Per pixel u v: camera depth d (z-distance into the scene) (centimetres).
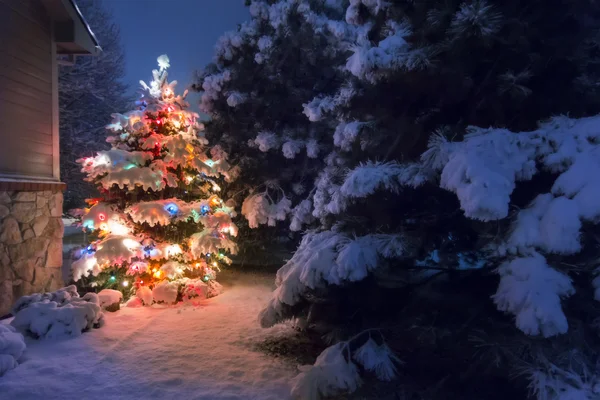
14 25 560
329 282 357
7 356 382
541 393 288
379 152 437
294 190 896
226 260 746
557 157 300
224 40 934
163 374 387
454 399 347
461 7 336
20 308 487
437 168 333
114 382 370
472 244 397
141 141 645
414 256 391
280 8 870
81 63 1725
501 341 325
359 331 392
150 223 588
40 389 349
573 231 272
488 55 350
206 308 593
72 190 1686
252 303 624
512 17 342
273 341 469
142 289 600
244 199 918
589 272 306
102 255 555
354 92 438
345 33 852
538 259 285
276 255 968
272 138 861
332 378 337
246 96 895
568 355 302
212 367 404
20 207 560
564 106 370
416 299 400
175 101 673
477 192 280
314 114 696
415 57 350
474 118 374
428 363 391
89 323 486
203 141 702
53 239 630
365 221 405
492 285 386
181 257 655
